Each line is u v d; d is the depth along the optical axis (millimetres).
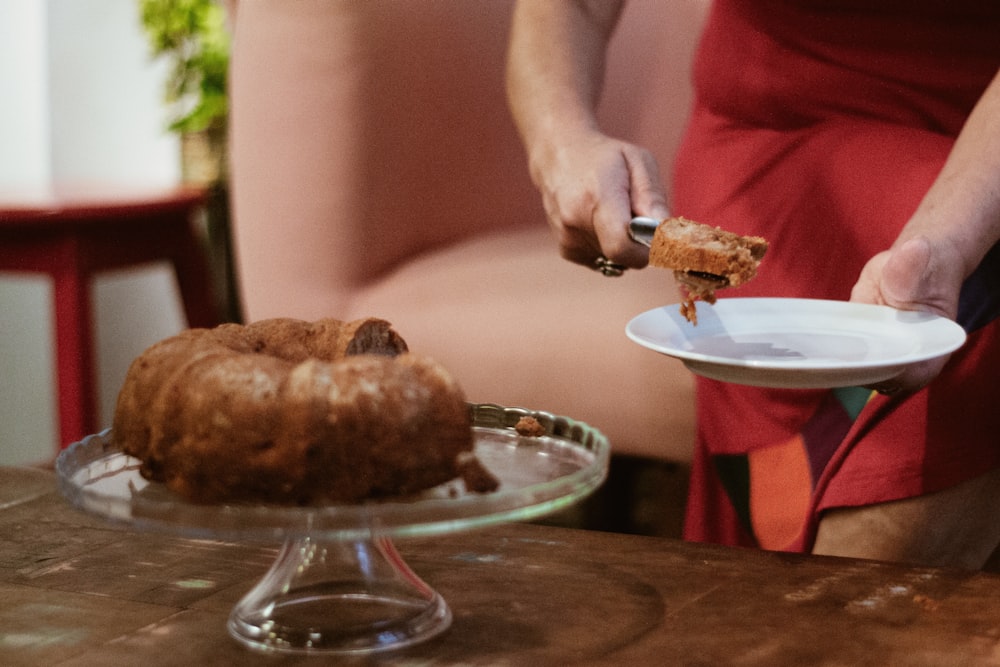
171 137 2945
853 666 577
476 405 791
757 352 838
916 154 1113
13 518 844
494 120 1847
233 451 608
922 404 1041
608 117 1933
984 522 1062
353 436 604
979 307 1032
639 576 710
